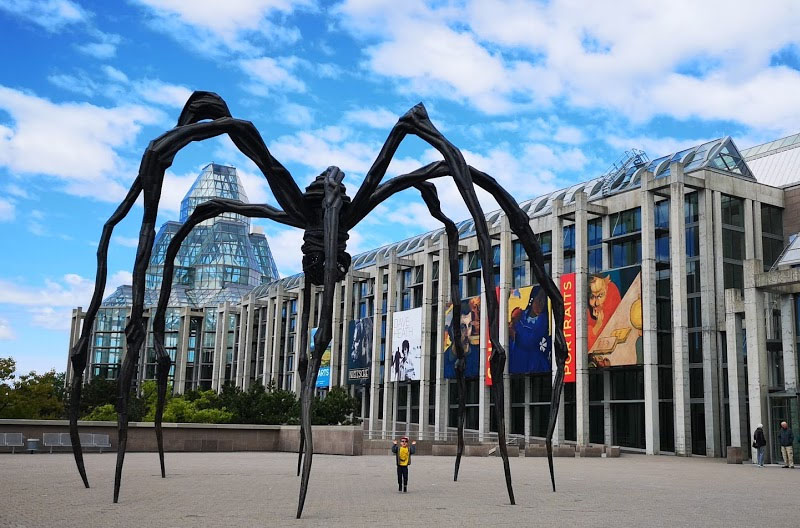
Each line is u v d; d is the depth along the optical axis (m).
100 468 20.56
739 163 47.62
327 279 11.21
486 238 12.00
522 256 57.72
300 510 10.57
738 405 36.12
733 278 44.88
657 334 45.44
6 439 28.17
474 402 61.56
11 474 18.09
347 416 54.25
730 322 36.91
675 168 43.62
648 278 44.41
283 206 13.23
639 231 48.50
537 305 51.62
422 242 71.50
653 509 12.76
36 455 27.30
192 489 14.77
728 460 32.50
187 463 23.83
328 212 11.70
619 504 13.45
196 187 127.56
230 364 96.50
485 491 15.49
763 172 53.47
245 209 14.47
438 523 10.30
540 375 54.88
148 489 14.62
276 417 49.47
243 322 91.62
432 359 64.25
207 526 9.62
